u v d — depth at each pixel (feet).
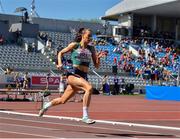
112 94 127.13
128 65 151.12
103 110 61.93
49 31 174.19
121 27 183.32
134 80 143.54
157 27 192.44
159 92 106.63
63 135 28.84
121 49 165.17
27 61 138.92
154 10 180.55
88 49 31.32
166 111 63.36
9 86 94.99
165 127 37.55
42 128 33.24
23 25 152.56
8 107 61.57
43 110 33.04
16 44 148.05
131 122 42.47
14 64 135.95
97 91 122.52
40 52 147.02
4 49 141.49
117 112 58.08
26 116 45.70
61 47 151.33
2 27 150.41
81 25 185.57
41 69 136.56
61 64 30.86
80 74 31.07
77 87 31.12
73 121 40.93
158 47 176.45
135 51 167.32
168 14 187.93
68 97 31.76
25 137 26.91
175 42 188.96
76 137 27.89
